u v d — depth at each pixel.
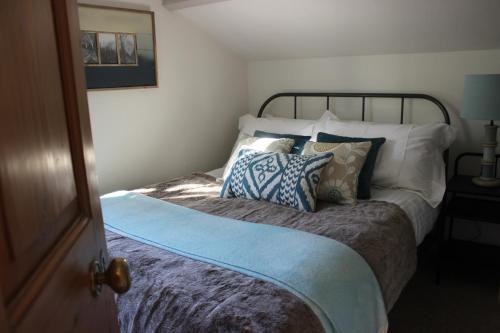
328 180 2.21
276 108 3.44
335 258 1.54
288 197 2.12
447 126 2.49
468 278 2.51
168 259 1.57
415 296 2.34
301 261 1.50
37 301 0.50
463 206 2.47
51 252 0.57
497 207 2.44
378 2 2.31
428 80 2.73
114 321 0.89
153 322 1.32
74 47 0.70
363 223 1.89
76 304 0.65
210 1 2.61
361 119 3.03
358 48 2.86
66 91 0.67
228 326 1.18
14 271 0.47
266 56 3.34
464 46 2.54
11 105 0.48
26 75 0.53
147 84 2.77
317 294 1.35
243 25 2.91
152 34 2.74
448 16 2.31
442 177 2.44
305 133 2.84
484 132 2.47
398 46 2.72
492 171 2.38
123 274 0.73
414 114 2.82
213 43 3.22
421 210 2.25
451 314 2.18
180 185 2.61
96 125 2.55
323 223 1.90
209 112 3.29
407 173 2.39
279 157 2.22
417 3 2.26
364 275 1.56
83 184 0.73
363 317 1.49
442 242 2.43
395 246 1.86
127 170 2.77
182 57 3.00
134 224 1.94
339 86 3.09
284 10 2.60
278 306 1.25
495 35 2.38
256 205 2.18
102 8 2.45
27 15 0.54
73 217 0.68
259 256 1.56
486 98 2.18
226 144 3.50
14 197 0.47
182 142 3.12
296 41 2.96
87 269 0.71
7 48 0.48
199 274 1.45
